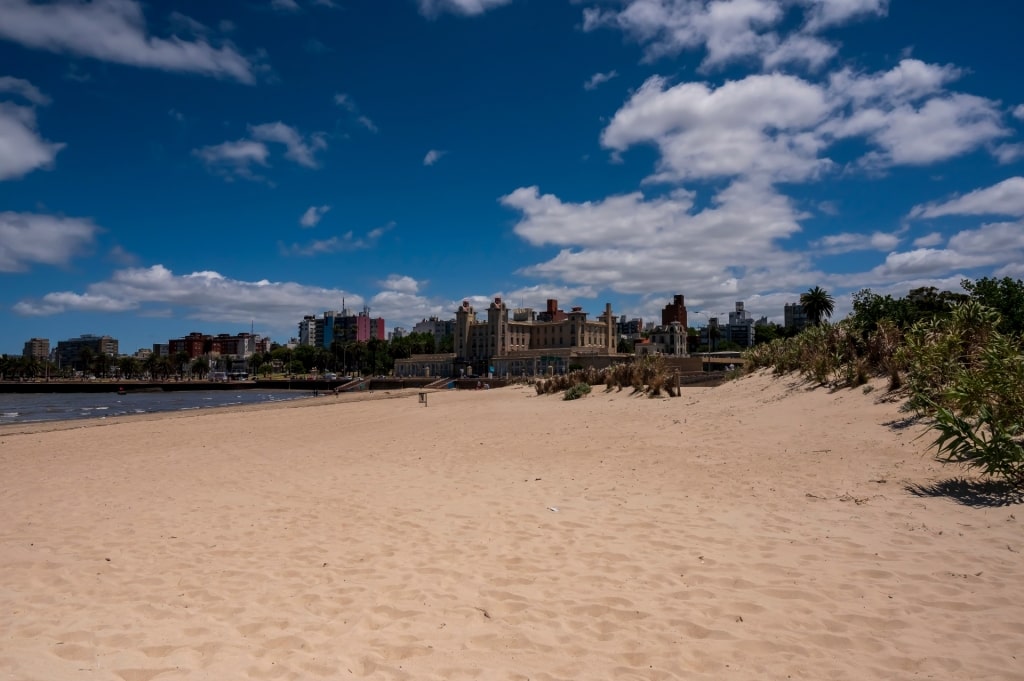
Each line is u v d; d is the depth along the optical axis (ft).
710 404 67.21
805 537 24.18
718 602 18.65
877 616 17.13
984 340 42.98
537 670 15.11
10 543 28.02
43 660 16.07
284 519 31.55
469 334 549.54
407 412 114.01
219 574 22.94
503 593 20.17
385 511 32.53
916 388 41.50
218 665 15.67
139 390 475.72
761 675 14.51
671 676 14.62
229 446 66.13
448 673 15.05
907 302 86.74
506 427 68.90
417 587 20.99
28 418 176.45
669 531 26.27
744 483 33.91
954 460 31.45
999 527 23.16
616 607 18.69
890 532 23.93
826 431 43.45
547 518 29.48
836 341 63.52
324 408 150.00
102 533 29.63
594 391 112.57
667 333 512.22
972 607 17.26
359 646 16.66
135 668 15.52
